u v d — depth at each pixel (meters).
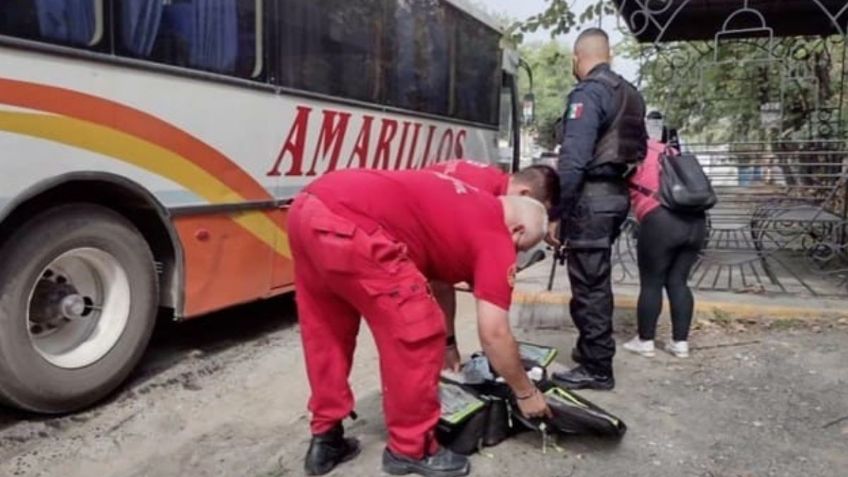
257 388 3.95
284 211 4.78
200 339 4.89
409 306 2.36
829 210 6.25
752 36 7.59
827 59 8.07
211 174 4.17
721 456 2.81
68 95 3.30
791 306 4.66
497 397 2.88
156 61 3.76
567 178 3.17
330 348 2.60
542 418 2.77
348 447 2.76
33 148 3.16
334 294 2.48
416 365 2.43
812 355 3.94
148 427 3.43
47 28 3.20
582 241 3.33
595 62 3.34
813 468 2.71
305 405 3.65
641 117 3.36
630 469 2.71
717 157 6.02
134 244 3.81
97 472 3.00
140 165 3.70
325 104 5.12
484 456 2.77
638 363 3.86
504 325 2.37
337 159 5.30
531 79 10.52
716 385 3.54
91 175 3.43
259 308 5.80
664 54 7.31
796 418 3.16
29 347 3.32
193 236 4.09
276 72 4.63
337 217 2.31
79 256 3.55
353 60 5.43
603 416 2.84
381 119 5.83
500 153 8.80
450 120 7.12
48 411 3.45
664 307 4.59
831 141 5.93
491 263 2.35
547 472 2.67
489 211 2.40
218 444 3.18
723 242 6.48
